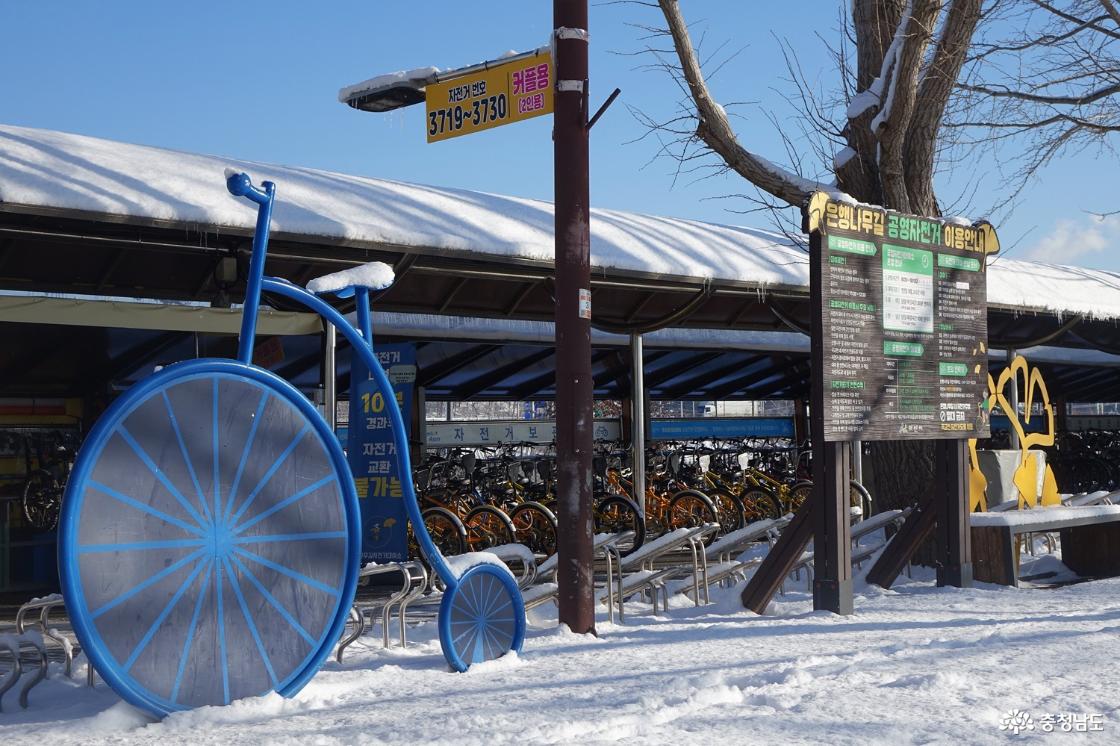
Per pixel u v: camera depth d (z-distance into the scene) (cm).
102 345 1000
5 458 1040
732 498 1363
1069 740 358
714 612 802
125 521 421
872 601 834
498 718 405
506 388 1630
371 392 750
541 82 715
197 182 802
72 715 455
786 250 1272
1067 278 1514
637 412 1177
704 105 1034
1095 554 1035
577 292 678
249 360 468
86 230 760
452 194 1045
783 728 383
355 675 518
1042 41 1326
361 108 809
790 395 1945
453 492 1241
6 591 1020
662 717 404
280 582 467
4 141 786
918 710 407
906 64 1013
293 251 834
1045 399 1146
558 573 676
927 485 1108
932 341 861
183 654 435
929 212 1109
